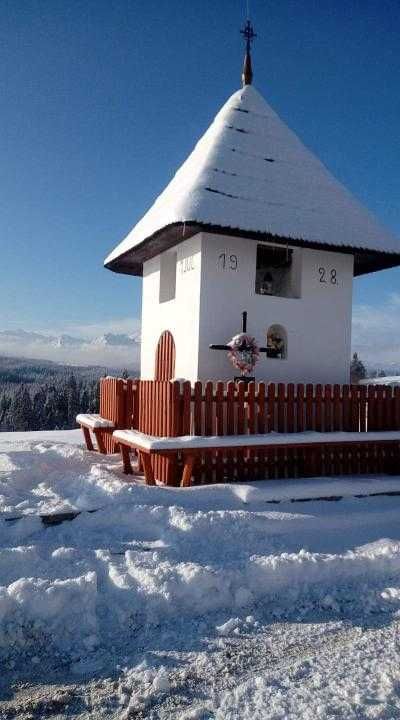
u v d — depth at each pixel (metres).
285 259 10.71
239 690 3.29
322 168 10.89
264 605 4.52
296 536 5.95
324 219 9.47
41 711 3.11
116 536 5.59
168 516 5.84
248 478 7.60
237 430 7.39
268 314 9.26
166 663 3.60
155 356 10.90
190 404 7.17
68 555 4.86
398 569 5.23
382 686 3.36
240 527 5.77
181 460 7.39
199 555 5.16
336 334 9.81
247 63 11.68
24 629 3.89
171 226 8.36
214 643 3.87
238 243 9.08
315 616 4.38
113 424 9.39
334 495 7.05
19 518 5.79
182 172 10.96
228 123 10.45
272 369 9.23
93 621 4.01
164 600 4.28
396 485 7.46
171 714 3.07
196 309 8.86
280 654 3.76
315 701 3.18
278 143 10.58
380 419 8.37
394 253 9.64
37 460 8.33
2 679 3.43
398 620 4.36
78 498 6.37
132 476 8.05
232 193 8.95
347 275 9.96
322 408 7.97
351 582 4.99
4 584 4.37
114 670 3.52
